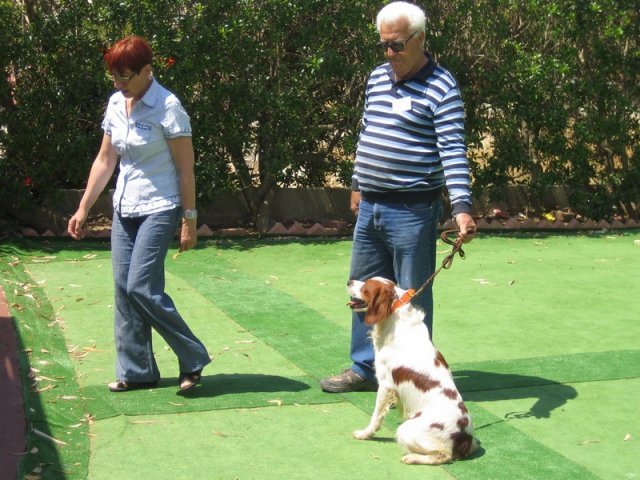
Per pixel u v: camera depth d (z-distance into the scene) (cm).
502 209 1040
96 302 680
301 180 985
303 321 651
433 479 402
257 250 875
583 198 1020
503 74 955
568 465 420
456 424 417
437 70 470
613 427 471
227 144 906
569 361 576
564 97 1001
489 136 1025
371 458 424
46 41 857
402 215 477
